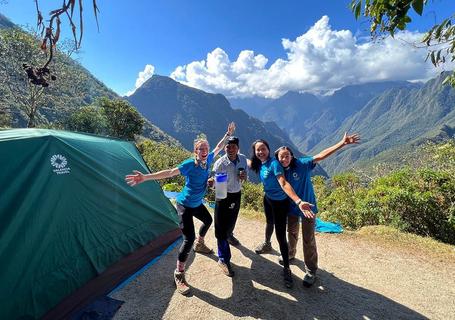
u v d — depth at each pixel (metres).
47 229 3.96
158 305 4.09
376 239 6.83
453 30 2.29
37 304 3.59
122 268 4.88
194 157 4.54
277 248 6.13
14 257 3.50
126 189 5.59
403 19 2.21
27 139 4.21
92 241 4.59
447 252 6.19
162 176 4.41
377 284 4.92
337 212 9.62
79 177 4.69
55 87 29.45
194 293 4.41
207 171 4.67
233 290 4.52
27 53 25.31
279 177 4.41
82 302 4.06
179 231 6.43
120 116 44.88
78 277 4.18
